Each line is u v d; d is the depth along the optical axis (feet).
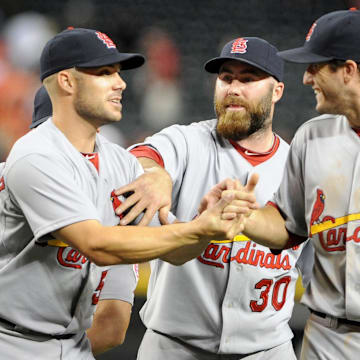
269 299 36.96
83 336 31.96
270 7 113.70
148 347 38.06
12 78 99.14
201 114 106.63
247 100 35.88
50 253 28.63
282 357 37.70
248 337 36.73
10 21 106.42
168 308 36.94
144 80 106.42
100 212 29.48
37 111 37.32
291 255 37.32
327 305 32.55
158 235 26.81
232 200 26.89
